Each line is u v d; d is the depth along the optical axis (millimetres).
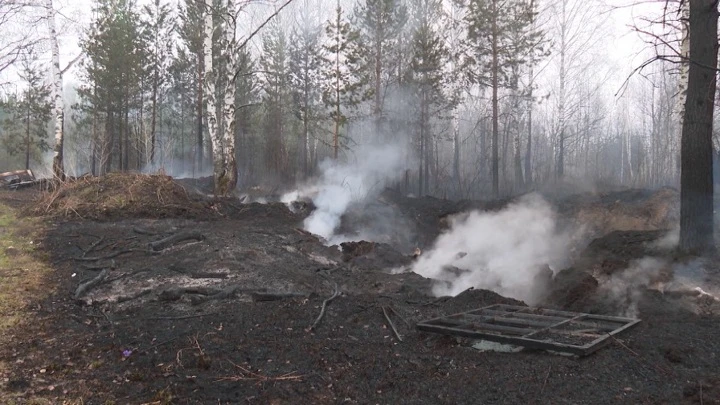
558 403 3717
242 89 30828
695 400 3730
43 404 3572
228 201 13023
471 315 5754
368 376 4191
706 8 7484
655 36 6086
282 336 4965
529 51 24172
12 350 4523
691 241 7516
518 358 4570
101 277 6727
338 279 7516
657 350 4715
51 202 11172
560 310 6461
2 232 9172
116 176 12328
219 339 4812
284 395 3803
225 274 6805
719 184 12938
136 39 30766
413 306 6195
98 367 4211
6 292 6141
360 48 24188
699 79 7496
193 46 28969
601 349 4723
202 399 3701
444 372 4297
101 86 30234
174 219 10875
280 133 30719
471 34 23109
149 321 5344
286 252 8602
